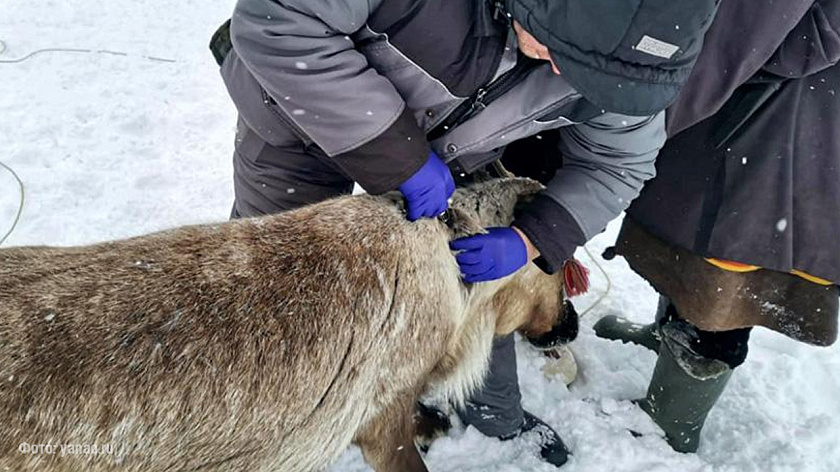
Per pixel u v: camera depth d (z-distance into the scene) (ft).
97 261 7.44
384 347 8.11
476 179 9.24
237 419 7.39
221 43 9.04
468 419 10.99
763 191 8.79
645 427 11.43
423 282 8.26
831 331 9.45
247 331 7.38
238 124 9.34
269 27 6.85
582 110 7.81
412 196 7.75
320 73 6.94
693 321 9.95
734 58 7.93
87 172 15.66
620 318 13.39
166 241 7.76
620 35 5.94
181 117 18.13
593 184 8.51
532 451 10.98
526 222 8.41
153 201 15.20
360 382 8.09
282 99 7.29
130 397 6.93
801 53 7.97
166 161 16.48
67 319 6.93
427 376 9.09
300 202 9.21
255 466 7.84
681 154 9.31
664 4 5.77
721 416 11.88
